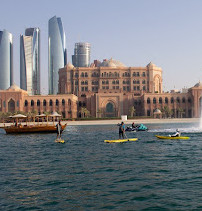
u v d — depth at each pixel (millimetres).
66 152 35281
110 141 46562
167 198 16578
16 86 165125
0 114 139750
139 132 68562
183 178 20734
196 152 33094
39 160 29453
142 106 172500
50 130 72500
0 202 16406
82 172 23266
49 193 17859
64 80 195500
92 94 177250
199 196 16797
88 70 191625
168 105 169000
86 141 49375
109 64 196250
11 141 52906
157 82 194500
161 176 21469
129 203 15906
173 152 33406
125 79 190625
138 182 19953
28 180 20938
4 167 25812
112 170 23828
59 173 23031
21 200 16672
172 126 97812
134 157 30297
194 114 165000
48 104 161375
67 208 15320
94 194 17531
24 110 160750
